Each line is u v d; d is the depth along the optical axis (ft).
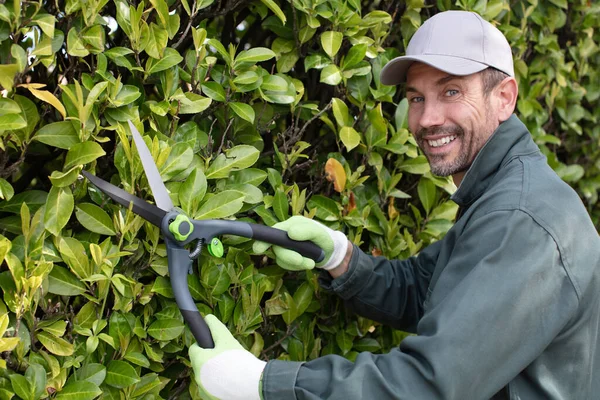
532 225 3.61
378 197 5.37
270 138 5.22
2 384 3.56
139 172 3.99
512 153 4.20
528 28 6.66
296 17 4.82
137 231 4.01
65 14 3.79
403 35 5.52
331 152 5.26
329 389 3.44
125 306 4.00
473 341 3.34
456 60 4.15
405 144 5.43
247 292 4.53
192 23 4.70
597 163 7.56
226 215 4.18
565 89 7.16
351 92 5.11
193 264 4.43
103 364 4.04
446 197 5.97
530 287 3.45
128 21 4.06
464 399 3.38
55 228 3.64
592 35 7.48
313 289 4.89
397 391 3.35
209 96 4.33
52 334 3.66
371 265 4.82
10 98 3.63
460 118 4.26
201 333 3.74
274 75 4.60
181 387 4.51
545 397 3.80
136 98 4.00
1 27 3.58
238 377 3.59
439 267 4.22
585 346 3.88
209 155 4.38
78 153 3.71
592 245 3.83
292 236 4.33
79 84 3.98
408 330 5.07
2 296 3.80
